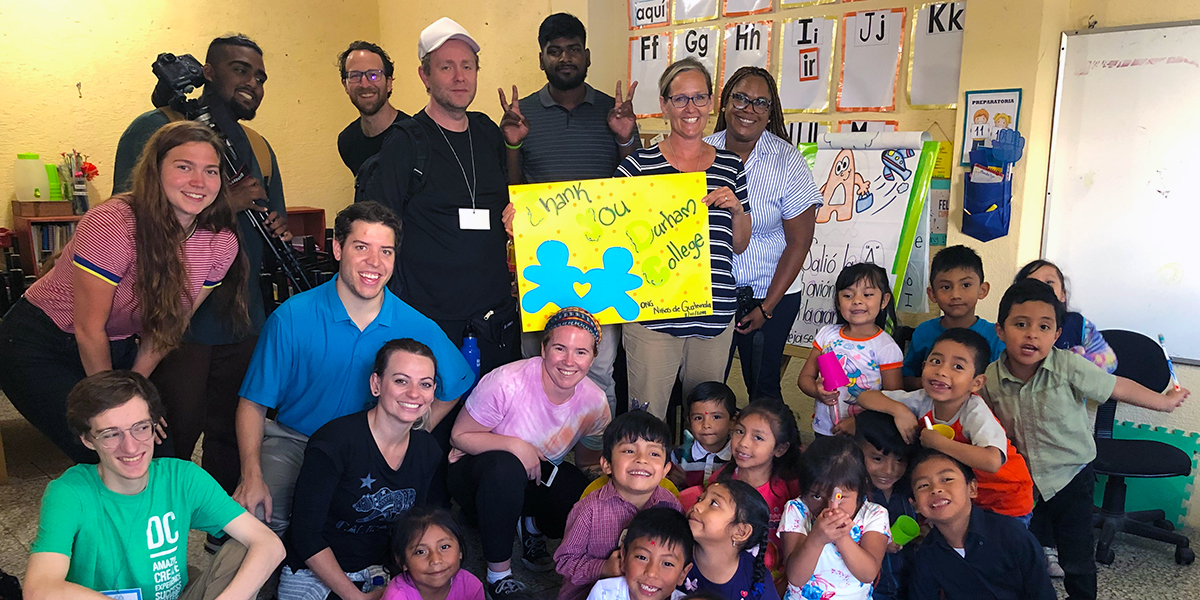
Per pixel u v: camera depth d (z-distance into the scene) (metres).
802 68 3.97
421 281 2.71
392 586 2.03
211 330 2.66
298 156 5.87
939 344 2.35
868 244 3.56
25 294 2.29
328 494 2.07
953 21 3.44
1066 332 2.69
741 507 1.94
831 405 2.71
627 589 1.96
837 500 2.03
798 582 2.04
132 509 1.81
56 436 2.31
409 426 2.13
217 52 3.01
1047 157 3.15
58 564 1.69
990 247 3.24
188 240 2.31
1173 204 2.91
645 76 4.53
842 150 3.62
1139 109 2.93
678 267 2.68
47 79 4.83
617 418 2.21
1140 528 2.79
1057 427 2.36
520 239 2.65
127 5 5.04
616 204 2.66
